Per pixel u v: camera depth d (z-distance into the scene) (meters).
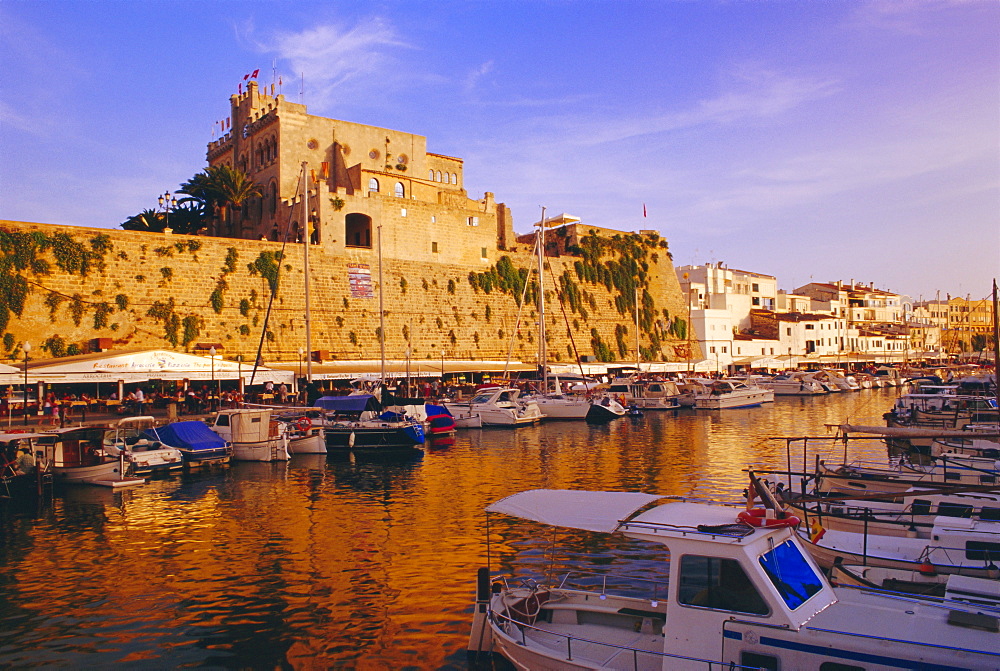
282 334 61.38
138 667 13.68
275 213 74.56
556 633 11.73
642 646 11.80
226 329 58.56
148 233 56.34
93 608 16.73
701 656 10.36
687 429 53.19
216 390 56.34
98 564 20.20
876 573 14.58
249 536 23.03
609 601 13.27
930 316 164.75
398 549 21.02
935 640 9.64
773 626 10.01
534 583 15.09
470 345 75.06
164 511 26.95
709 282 119.69
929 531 17.84
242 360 58.25
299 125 75.88
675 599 10.75
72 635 15.17
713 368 99.19
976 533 15.76
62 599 17.36
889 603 10.98
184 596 17.45
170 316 55.91
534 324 81.88
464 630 14.98
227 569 19.55
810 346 121.06
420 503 27.45
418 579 18.23
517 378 71.94
